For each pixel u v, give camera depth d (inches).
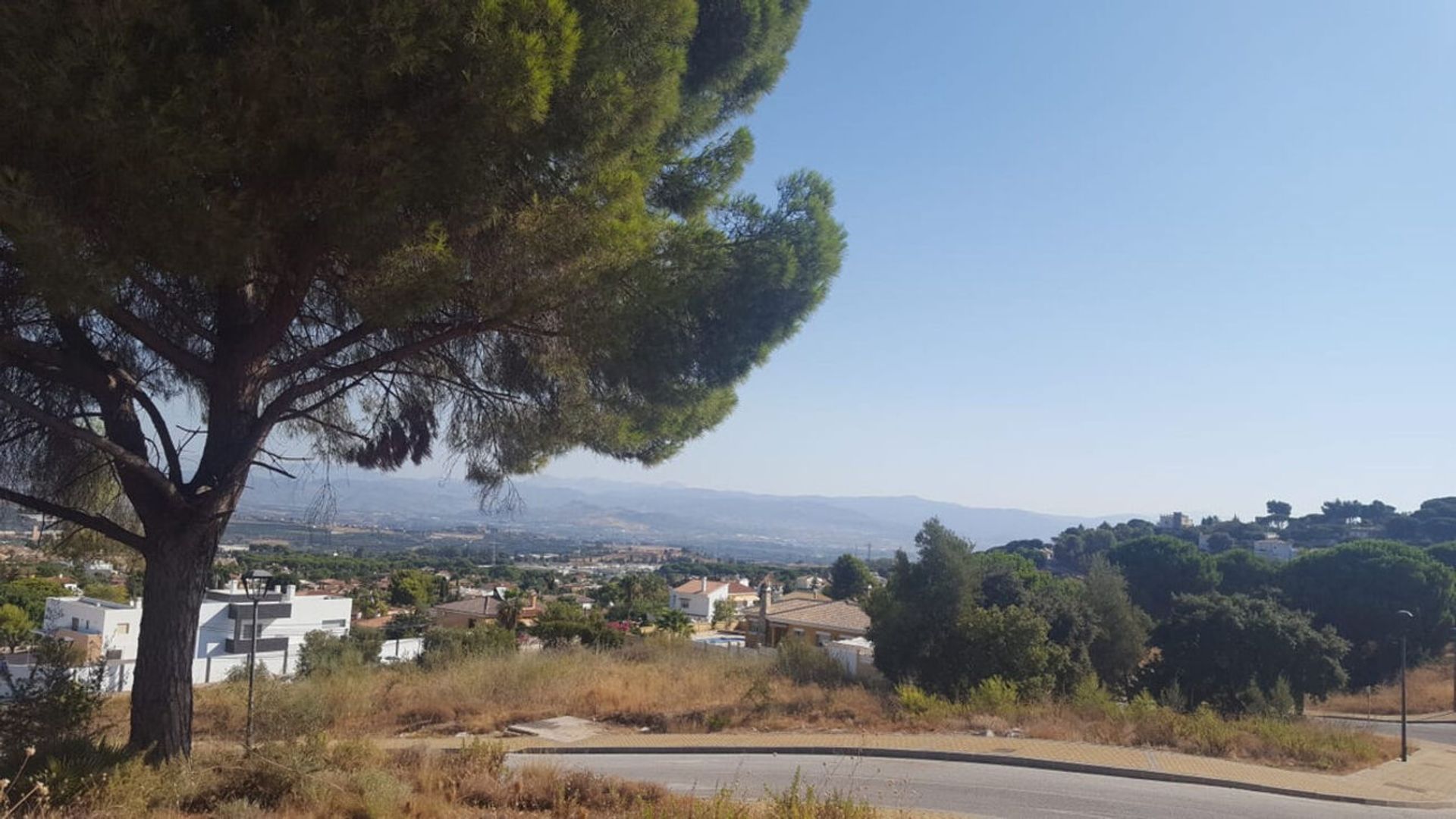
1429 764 636.1
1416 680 1611.7
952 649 933.2
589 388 342.3
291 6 225.5
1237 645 1176.8
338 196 244.4
